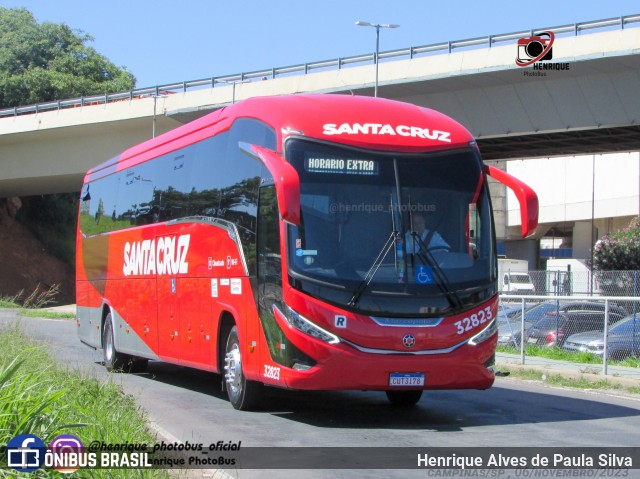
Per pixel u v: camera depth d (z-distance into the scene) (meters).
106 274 18.61
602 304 20.12
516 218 70.25
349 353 9.95
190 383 15.94
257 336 10.97
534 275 43.91
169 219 14.93
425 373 10.17
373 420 11.20
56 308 55.03
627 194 58.47
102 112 50.62
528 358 18.98
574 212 63.38
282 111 10.93
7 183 58.91
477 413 11.92
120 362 17.80
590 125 35.34
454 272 10.45
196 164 13.91
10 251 69.69
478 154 11.10
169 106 48.41
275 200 10.62
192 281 13.61
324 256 10.14
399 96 40.34
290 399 13.34
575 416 11.67
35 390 7.80
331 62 42.06
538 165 67.06
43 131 52.94
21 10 87.06
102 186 19.70
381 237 10.32
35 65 82.81
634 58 32.31
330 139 10.54
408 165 10.70
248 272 11.32
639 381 14.72
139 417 9.25
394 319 10.10
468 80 37.09
